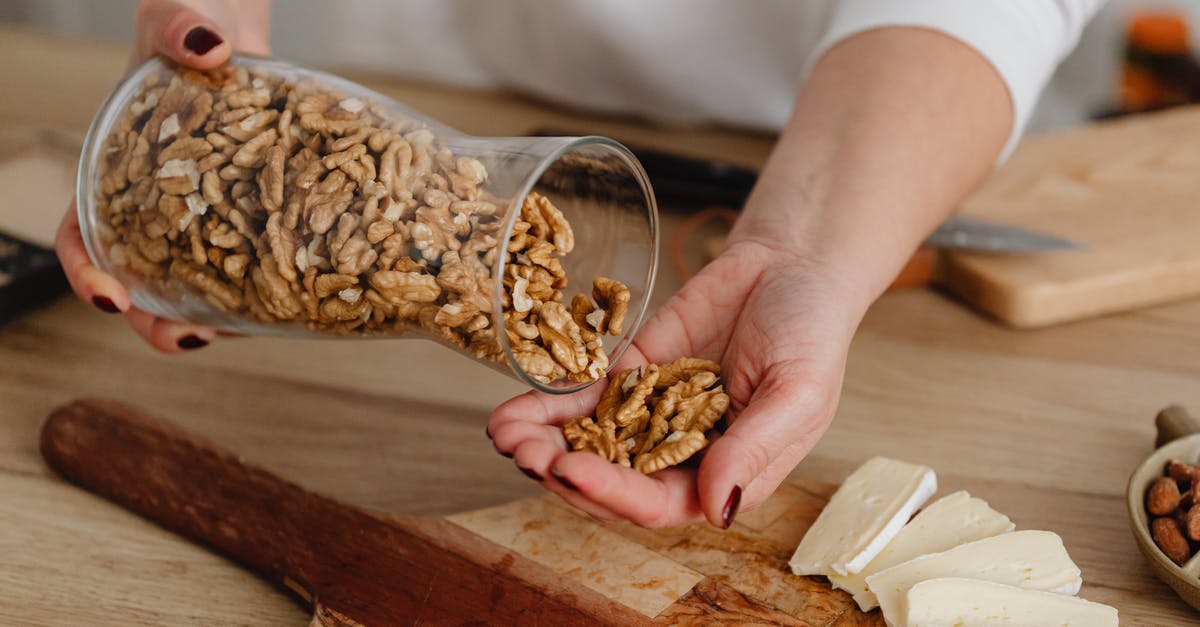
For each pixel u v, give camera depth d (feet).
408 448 3.22
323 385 3.40
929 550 2.85
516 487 3.12
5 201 3.65
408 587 2.80
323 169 2.69
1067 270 3.55
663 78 4.41
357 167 2.68
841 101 3.24
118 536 2.99
